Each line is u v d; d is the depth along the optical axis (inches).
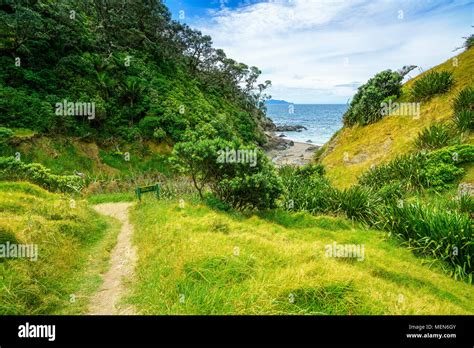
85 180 918.4
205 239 282.4
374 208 429.1
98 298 216.4
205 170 474.0
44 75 1272.1
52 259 251.9
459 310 201.8
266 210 472.4
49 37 1321.4
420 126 682.2
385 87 882.1
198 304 182.7
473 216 373.4
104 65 1568.7
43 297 199.6
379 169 587.5
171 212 418.9
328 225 408.5
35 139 1048.2
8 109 1059.9
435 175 483.2
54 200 472.7
